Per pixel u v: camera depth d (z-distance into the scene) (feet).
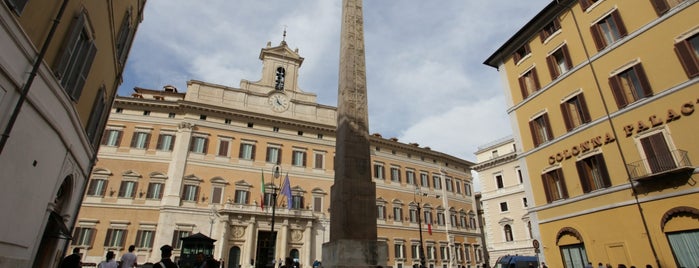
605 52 53.47
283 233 102.89
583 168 54.24
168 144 104.73
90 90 38.06
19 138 24.06
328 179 117.70
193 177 101.65
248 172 108.78
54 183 31.99
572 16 59.67
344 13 50.80
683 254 41.37
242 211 99.66
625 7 51.88
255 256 98.02
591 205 52.26
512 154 123.13
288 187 103.45
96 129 44.04
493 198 127.95
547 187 59.72
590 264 50.60
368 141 42.39
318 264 85.05
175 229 94.94
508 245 119.34
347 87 44.45
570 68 58.65
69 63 29.60
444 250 133.28
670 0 46.75
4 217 23.68
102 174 96.58
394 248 120.67
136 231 93.30
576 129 55.98
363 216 37.99
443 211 140.26
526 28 67.31
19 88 22.53
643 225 45.44
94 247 89.15
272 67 125.80
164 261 21.76
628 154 48.44
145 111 106.73
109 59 42.04
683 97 43.45
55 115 29.04
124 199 95.61
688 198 41.42
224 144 109.29
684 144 42.65
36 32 23.72
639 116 47.85
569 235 55.31
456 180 152.66
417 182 137.80
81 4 29.68
